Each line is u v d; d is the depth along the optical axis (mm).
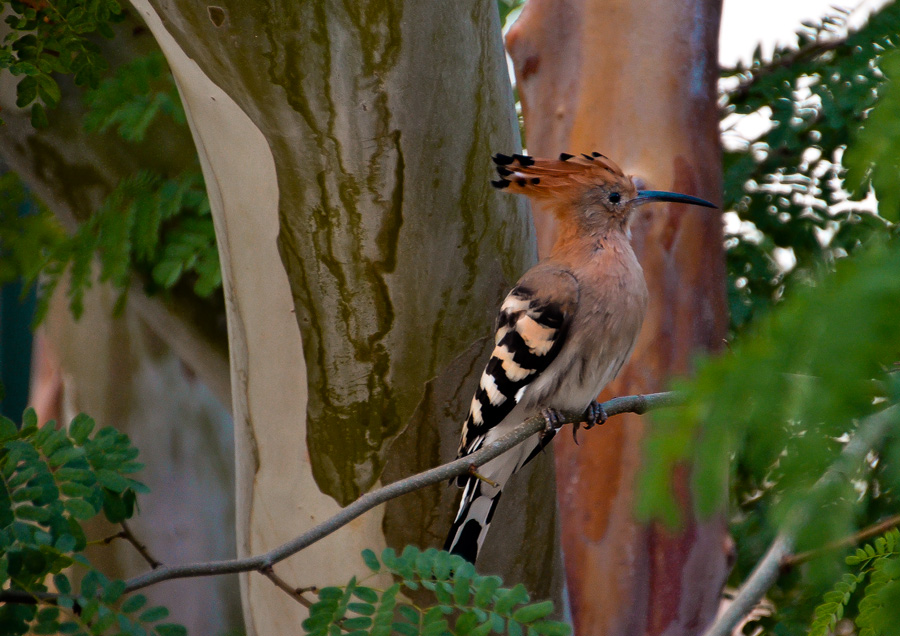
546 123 10219
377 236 6766
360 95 6383
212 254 9445
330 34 6156
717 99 9789
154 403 12766
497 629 4852
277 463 7367
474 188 6840
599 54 9828
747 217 10281
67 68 7285
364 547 7121
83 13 6988
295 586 7387
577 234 7453
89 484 5418
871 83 8758
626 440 9273
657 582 9250
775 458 2234
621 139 9664
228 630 13055
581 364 6980
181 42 6281
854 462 2311
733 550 9422
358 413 7090
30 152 9719
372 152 6551
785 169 10180
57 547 5066
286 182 6691
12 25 7062
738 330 9648
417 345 6992
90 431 5750
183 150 9656
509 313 7023
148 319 10469
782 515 2312
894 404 2328
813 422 2000
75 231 10258
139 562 12422
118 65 9188
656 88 9594
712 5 9773
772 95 9961
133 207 9375
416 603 6656
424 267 6859
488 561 7363
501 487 7188
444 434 7113
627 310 7117
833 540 2289
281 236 6887
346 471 7172
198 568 5195
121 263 9328
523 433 6301
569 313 6922
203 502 12875
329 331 6996
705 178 9555
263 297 7121
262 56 6184
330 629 4930
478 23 6629
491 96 6852
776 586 8328
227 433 13156
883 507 5355
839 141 9617
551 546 7605
